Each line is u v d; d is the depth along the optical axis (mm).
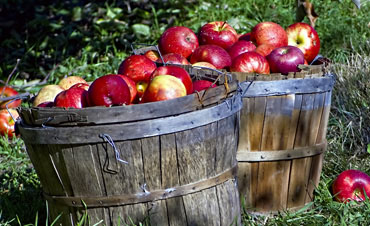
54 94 2768
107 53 5859
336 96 4285
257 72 2816
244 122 2748
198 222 2277
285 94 2697
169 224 2229
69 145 2107
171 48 3232
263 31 3197
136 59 2648
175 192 2191
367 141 3811
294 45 3283
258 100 2701
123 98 2254
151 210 2195
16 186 3371
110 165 2115
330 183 3215
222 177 2320
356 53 4824
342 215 2850
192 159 2186
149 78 2482
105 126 2045
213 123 2203
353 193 3000
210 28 3332
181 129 2109
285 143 2797
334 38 5246
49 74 5449
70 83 2961
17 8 7207
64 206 2287
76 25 6531
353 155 3660
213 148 2242
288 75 2717
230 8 6020
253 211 2910
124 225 2211
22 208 3037
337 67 4656
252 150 2801
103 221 2227
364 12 5633
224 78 2434
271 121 2740
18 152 4070
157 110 2062
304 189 2951
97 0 6914
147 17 6242
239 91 2420
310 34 3271
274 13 5711
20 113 2223
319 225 2723
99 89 2197
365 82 4363
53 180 2262
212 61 2998
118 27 6074
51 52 6215
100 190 2176
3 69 6008
